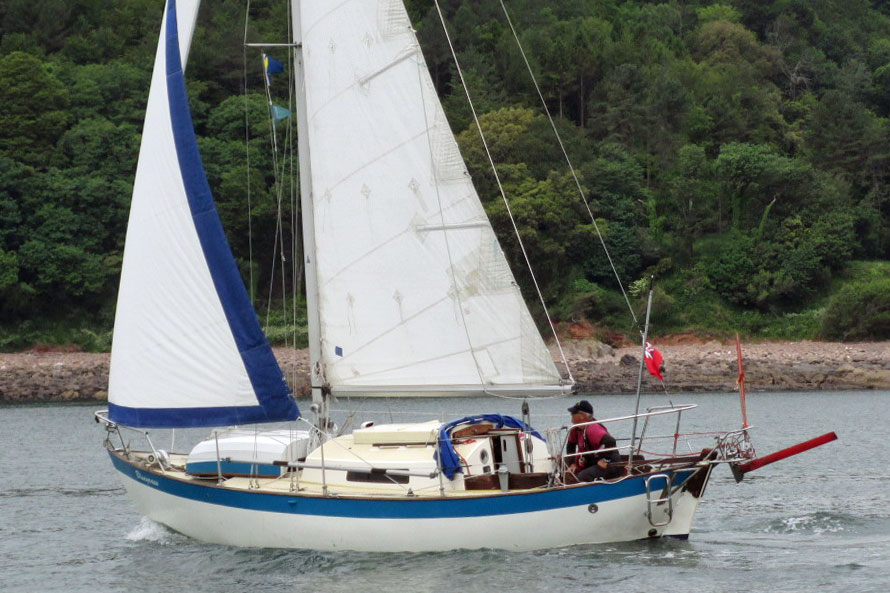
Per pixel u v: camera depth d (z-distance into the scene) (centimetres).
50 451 6869
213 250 3375
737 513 4247
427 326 3397
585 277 15638
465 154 15575
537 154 16012
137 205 3522
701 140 18750
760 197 16762
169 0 3525
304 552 3275
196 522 3500
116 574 3316
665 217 16838
